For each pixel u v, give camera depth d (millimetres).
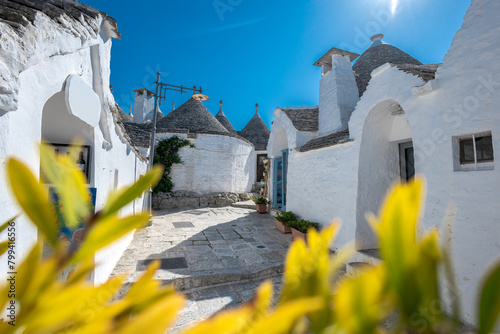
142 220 254
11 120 1824
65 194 258
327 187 6656
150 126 15930
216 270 5172
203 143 15422
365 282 256
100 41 3457
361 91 7863
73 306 266
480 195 3199
